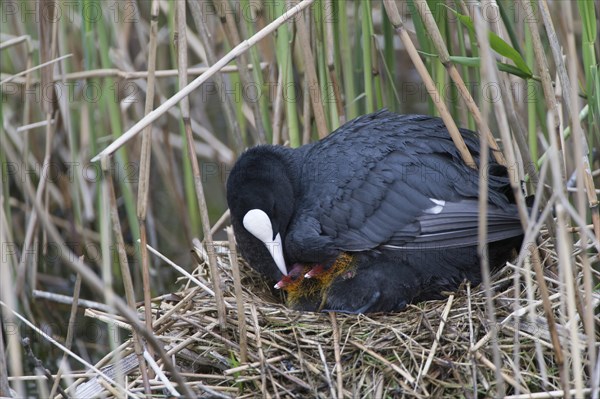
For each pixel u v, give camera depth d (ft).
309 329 24.45
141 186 23.25
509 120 22.98
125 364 24.68
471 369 22.08
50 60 32.35
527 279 21.20
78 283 26.00
